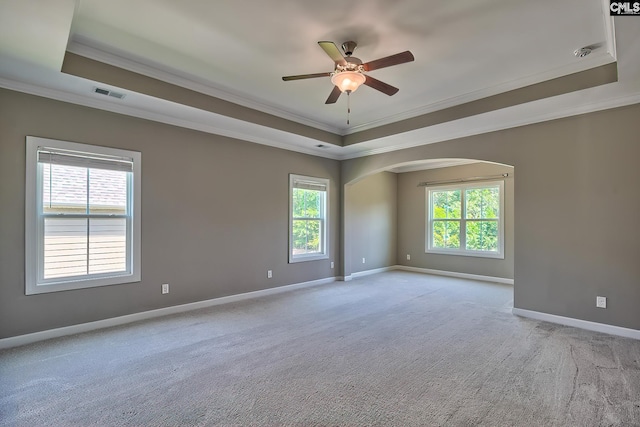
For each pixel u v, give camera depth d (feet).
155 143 12.78
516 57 9.89
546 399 7.05
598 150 11.40
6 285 9.80
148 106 11.84
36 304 10.28
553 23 8.19
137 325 11.80
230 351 9.55
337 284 19.42
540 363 8.79
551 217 12.39
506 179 19.93
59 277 10.76
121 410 6.63
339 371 8.33
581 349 9.71
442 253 22.91
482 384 7.68
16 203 9.96
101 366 8.55
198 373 8.20
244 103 13.37
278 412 6.59
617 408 6.71
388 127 15.61
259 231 16.38
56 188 10.73
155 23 8.27
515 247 13.26
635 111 10.70
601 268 11.30
